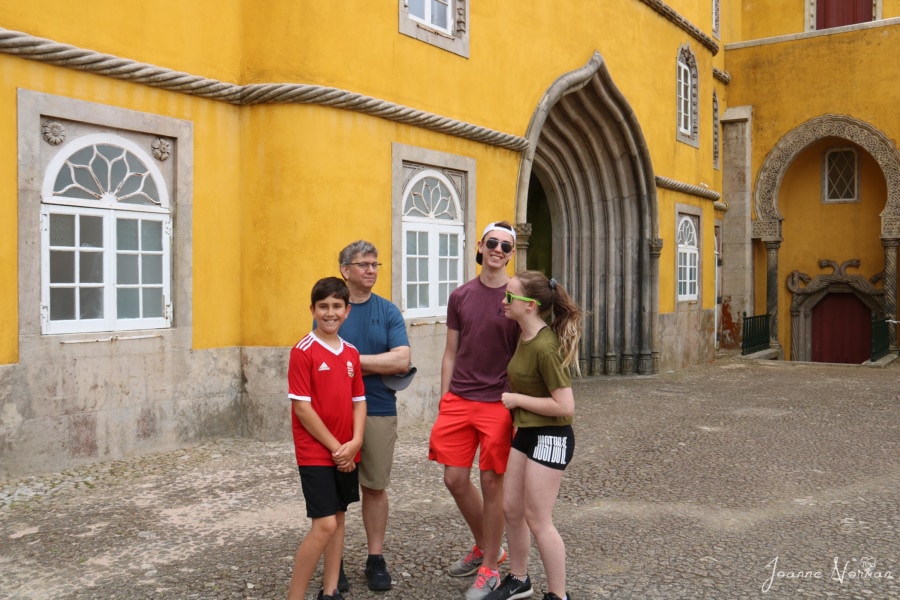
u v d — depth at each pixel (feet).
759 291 68.80
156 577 14.08
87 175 22.50
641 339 48.11
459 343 14.43
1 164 20.34
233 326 26.40
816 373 49.39
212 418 25.71
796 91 65.26
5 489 19.56
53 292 21.59
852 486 20.75
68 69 21.74
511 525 12.87
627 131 45.29
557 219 46.93
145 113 23.67
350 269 14.06
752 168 67.46
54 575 14.19
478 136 33.06
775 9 69.72
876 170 65.00
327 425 12.32
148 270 24.17
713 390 40.65
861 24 62.28
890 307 61.87
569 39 40.09
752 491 20.26
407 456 24.12
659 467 22.94
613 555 15.43
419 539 16.25
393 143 28.96
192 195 25.02
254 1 26.37
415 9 30.71
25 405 20.72
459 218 33.06
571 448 12.43
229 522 17.30
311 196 26.25
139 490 19.89
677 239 52.60
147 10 23.67
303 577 12.16
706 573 14.44
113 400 22.81
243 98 26.18
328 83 26.55
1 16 20.26
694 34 54.13
